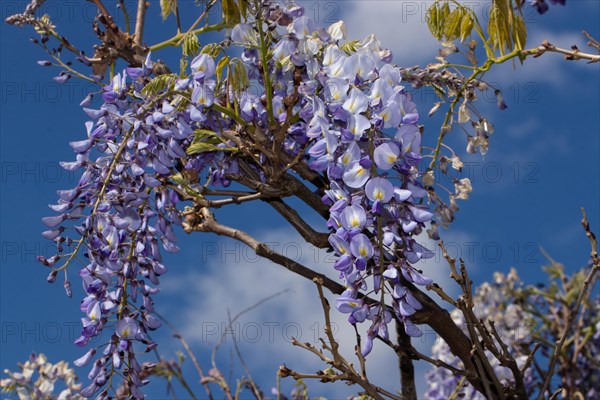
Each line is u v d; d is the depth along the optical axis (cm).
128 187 239
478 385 262
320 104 227
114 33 264
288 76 244
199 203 252
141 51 266
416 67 270
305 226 255
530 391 502
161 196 250
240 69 227
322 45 241
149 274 247
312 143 242
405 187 224
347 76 229
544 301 530
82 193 238
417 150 222
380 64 238
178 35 264
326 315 223
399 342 265
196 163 248
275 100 243
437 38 266
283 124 232
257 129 240
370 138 218
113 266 240
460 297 239
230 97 242
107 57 267
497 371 469
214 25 260
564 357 507
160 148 237
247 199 251
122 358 244
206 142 245
